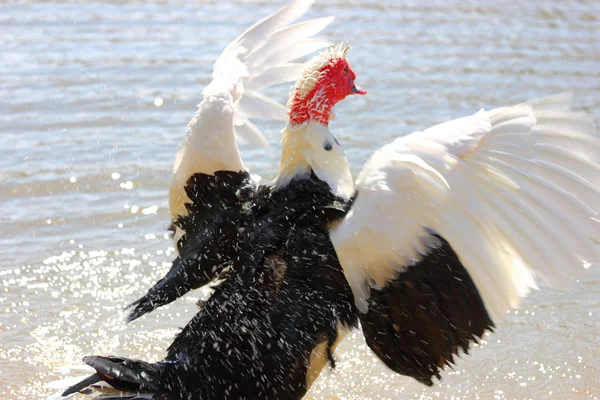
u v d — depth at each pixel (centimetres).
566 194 477
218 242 538
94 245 855
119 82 1260
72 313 741
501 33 1602
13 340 695
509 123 488
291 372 515
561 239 475
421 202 476
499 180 480
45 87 1230
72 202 930
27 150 1034
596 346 698
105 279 798
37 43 1433
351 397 640
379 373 671
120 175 981
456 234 483
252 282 519
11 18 1576
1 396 618
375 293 506
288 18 631
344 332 530
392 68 1367
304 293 519
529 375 662
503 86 1296
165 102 1190
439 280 493
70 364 663
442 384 655
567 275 477
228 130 561
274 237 526
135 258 837
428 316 505
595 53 1485
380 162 484
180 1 1734
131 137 1081
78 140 1065
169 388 496
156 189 961
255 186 564
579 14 1755
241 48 614
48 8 1653
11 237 861
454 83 1305
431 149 475
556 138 481
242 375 508
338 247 487
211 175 565
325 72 551
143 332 719
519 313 754
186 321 741
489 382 655
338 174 550
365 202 481
